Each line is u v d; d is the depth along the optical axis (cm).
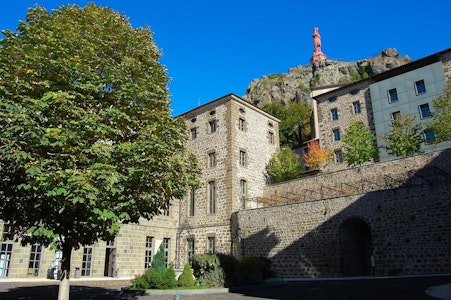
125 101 1095
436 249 1873
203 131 3412
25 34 1072
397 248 2011
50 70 1012
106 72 1080
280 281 1884
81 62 1048
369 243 2470
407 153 3053
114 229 984
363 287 1470
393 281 1623
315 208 2409
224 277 1756
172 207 3341
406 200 2033
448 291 1146
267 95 9169
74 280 2406
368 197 2186
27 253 2438
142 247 2992
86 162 921
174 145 1237
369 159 3306
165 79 1280
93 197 851
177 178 1168
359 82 3916
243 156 3247
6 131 872
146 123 1130
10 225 1052
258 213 2728
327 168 3872
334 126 4025
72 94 998
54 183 854
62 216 970
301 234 2439
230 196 3017
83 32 1151
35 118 938
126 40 1218
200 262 1836
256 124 3475
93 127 951
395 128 3262
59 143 871
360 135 3425
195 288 1647
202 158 3347
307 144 4572
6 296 1462
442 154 2352
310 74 9731
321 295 1309
